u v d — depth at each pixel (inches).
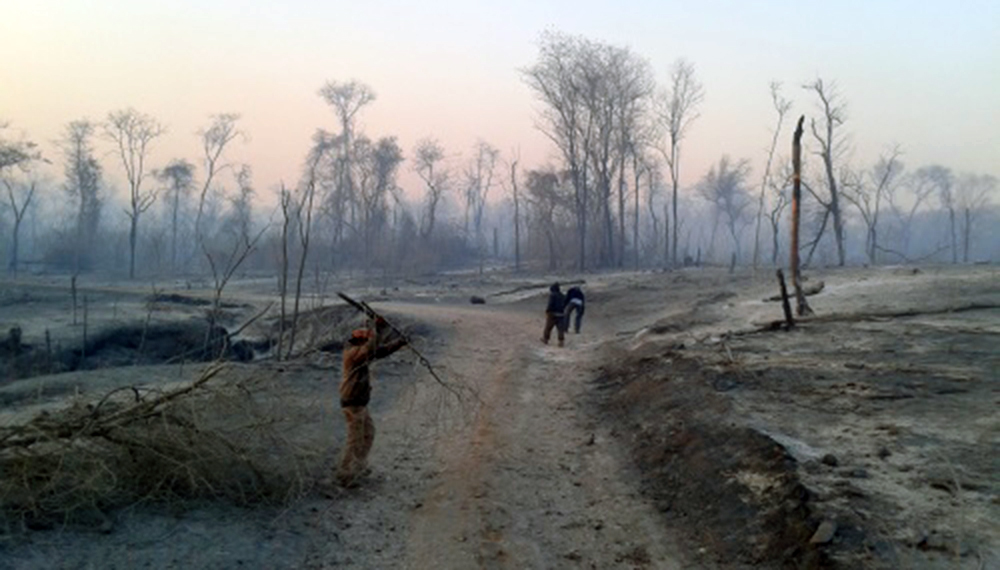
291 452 293.3
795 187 725.3
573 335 898.1
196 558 227.8
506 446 390.9
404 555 253.1
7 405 439.2
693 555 254.8
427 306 1300.4
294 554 244.4
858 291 909.8
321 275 2314.2
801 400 393.7
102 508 248.4
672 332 733.3
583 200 2431.1
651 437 388.8
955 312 674.2
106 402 284.5
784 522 246.8
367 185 2938.0
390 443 388.2
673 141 2566.4
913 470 276.5
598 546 265.9
